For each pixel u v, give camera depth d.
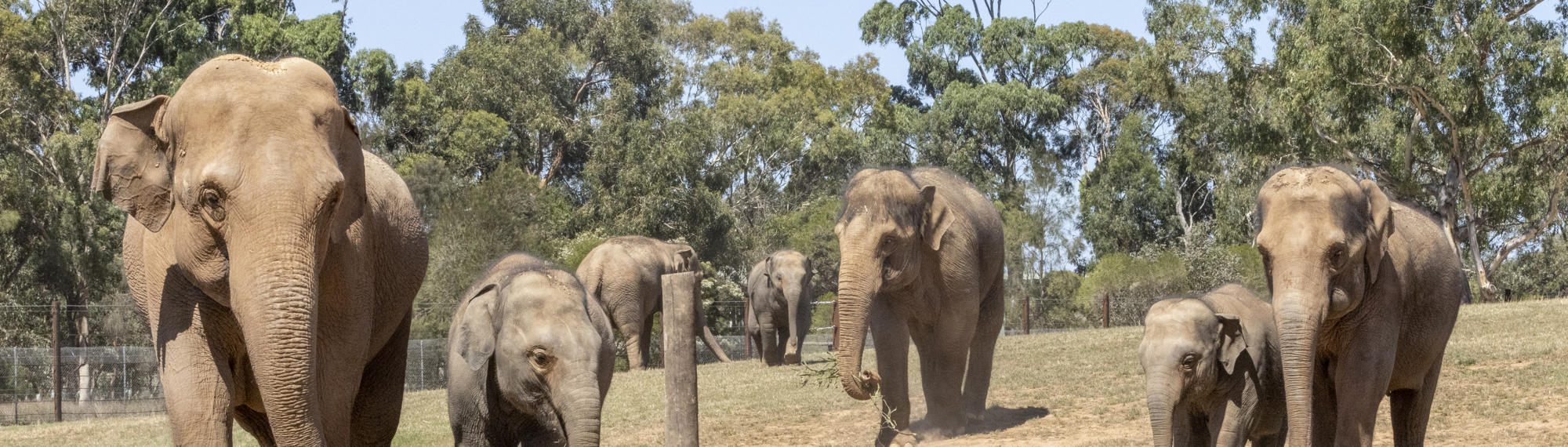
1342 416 7.61
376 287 6.62
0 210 34.09
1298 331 6.92
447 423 13.08
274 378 4.58
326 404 5.75
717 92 57.38
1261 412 8.65
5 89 36.03
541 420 6.84
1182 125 53.00
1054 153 61.62
